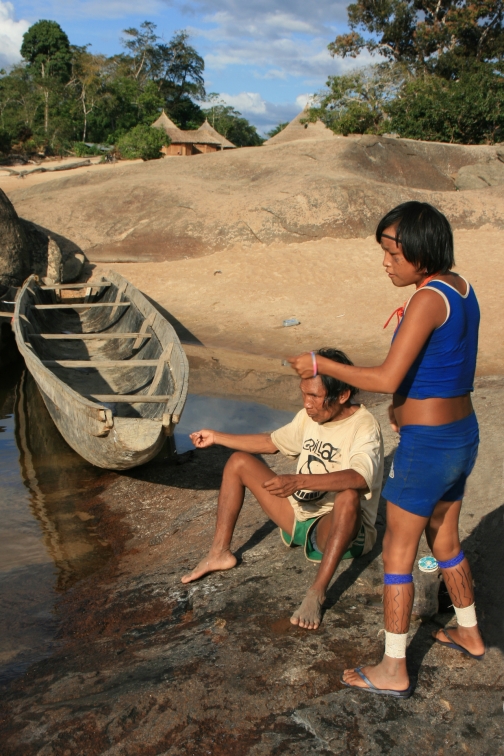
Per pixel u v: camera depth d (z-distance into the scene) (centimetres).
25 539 479
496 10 3422
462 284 233
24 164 4338
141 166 2039
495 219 1565
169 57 6362
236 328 1111
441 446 235
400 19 3672
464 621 274
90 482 586
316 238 1502
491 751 233
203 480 573
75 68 5900
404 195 1591
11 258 1196
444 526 260
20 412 793
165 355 733
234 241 1497
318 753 233
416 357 226
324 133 3025
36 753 242
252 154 2055
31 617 374
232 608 325
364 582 338
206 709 254
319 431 335
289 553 374
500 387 696
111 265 1493
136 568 420
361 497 317
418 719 247
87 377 848
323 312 1160
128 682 275
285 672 271
